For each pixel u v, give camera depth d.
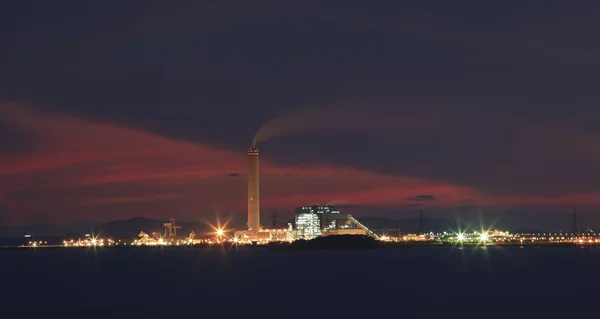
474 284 194.75
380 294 169.00
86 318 134.88
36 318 136.75
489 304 149.00
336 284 196.75
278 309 142.75
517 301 153.62
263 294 170.50
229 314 136.62
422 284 194.88
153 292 178.88
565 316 131.38
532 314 133.88
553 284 192.38
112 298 166.75
